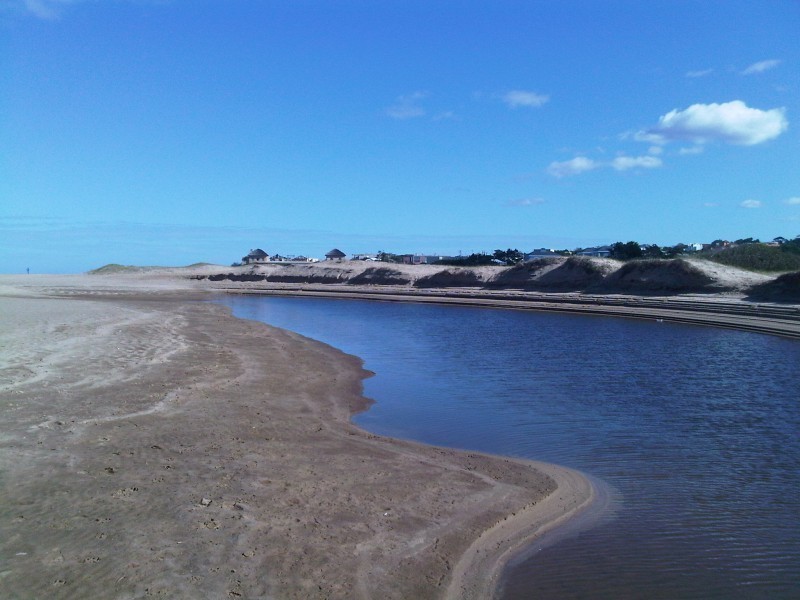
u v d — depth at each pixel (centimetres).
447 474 948
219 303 5300
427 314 4269
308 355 2195
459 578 639
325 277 8275
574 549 724
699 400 1512
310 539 678
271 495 794
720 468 1018
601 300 4531
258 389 1492
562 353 2317
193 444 980
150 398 1268
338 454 1012
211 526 681
